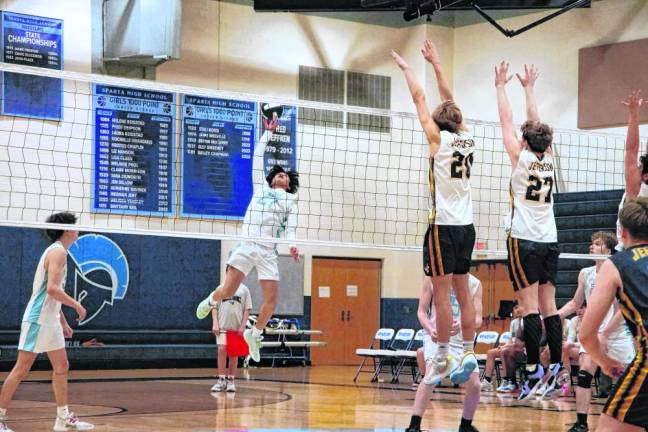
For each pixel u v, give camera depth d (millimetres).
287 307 21516
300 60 21547
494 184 20312
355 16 22141
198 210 20141
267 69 21172
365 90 22078
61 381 8812
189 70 20281
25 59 18672
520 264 8367
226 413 10758
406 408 11938
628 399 5035
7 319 18422
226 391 13992
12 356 18125
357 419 10391
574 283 18703
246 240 9891
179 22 19109
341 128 21672
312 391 14672
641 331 5082
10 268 18438
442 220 7750
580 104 20109
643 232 5250
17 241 18469
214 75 20562
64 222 8930
